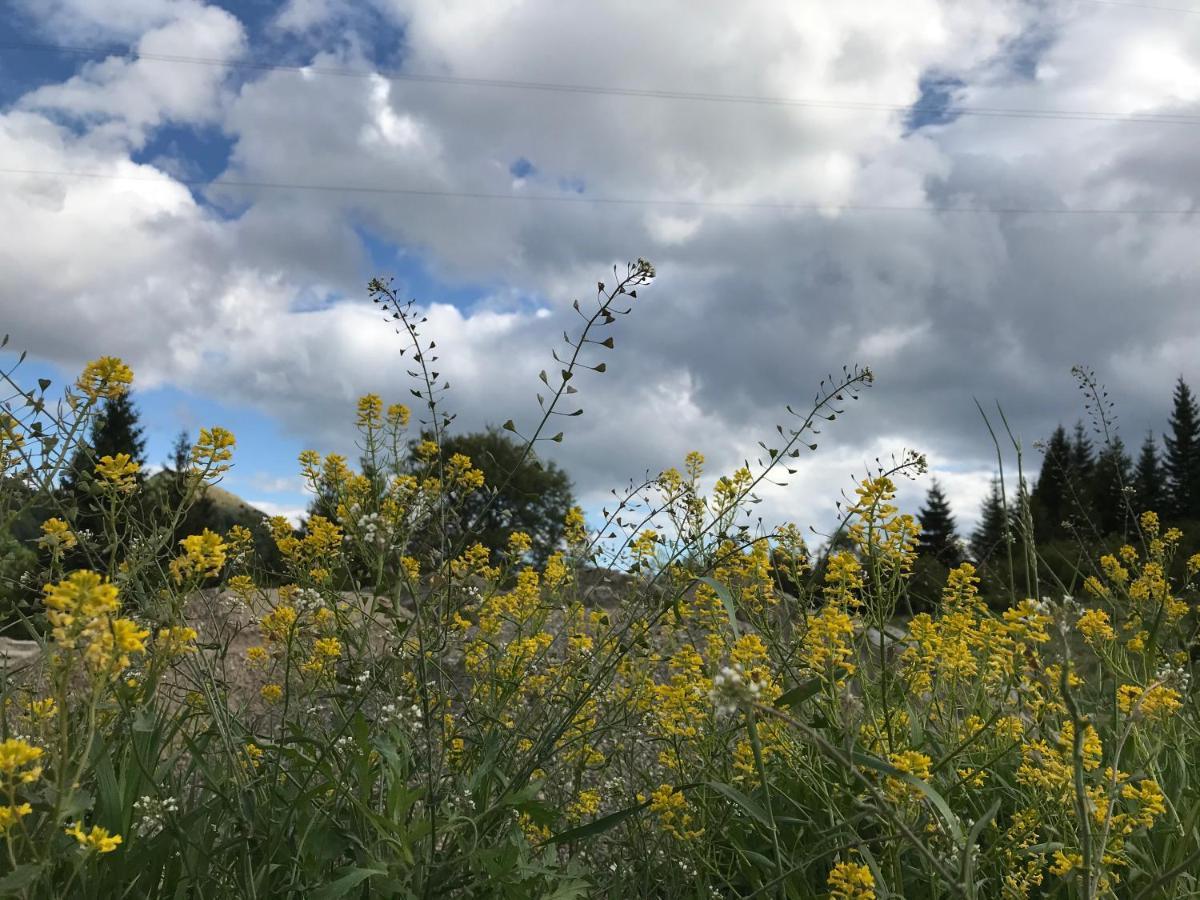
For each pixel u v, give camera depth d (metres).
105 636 1.81
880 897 2.25
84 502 2.69
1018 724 3.01
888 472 2.92
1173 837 2.70
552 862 2.52
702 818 3.06
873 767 2.00
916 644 3.20
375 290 3.12
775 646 3.21
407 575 2.85
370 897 2.34
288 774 2.57
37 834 2.02
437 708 2.77
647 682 3.48
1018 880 2.56
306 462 3.46
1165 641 3.97
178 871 2.30
